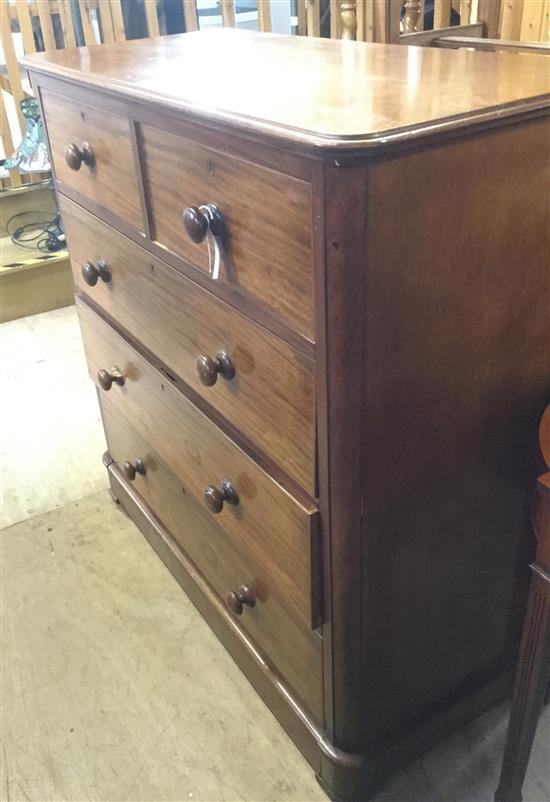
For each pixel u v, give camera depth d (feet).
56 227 9.49
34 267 8.84
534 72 3.03
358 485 2.77
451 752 3.96
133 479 5.07
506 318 2.85
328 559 2.97
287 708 3.89
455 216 2.47
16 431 6.82
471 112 2.33
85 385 7.51
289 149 2.26
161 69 3.53
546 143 2.59
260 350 2.90
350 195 2.19
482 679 3.94
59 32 9.27
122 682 4.44
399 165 2.24
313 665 3.51
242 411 3.20
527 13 9.70
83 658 4.60
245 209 2.66
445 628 3.56
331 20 8.96
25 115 8.50
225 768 3.94
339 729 3.50
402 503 2.98
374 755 3.59
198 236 2.79
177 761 3.99
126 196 3.65
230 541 3.99
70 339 8.46
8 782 3.92
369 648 3.28
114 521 5.72
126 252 3.89
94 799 3.83
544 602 2.89
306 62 3.52
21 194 9.44
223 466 3.55
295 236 2.43
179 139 2.95
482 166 2.45
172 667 4.51
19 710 4.30
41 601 5.03
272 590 3.67
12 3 9.01
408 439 2.83
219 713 4.22
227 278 2.95
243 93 2.80
